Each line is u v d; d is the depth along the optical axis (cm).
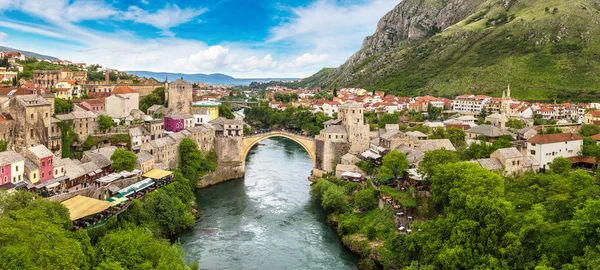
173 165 15962
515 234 7900
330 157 17350
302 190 16338
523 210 8994
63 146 13850
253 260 10294
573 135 13575
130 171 12800
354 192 14050
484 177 9112
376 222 11288
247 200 15075
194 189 16200
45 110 12888
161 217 11412
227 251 10775
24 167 10288
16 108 12225
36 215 7500
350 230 11544
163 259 8250
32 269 5966
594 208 7031
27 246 6269
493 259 7650
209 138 18250
